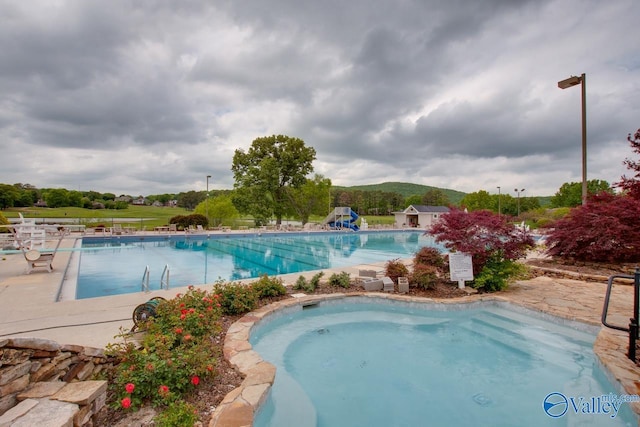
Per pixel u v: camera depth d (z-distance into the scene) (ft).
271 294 21.85
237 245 64.64
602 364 12.69
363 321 20.53
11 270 29.63
